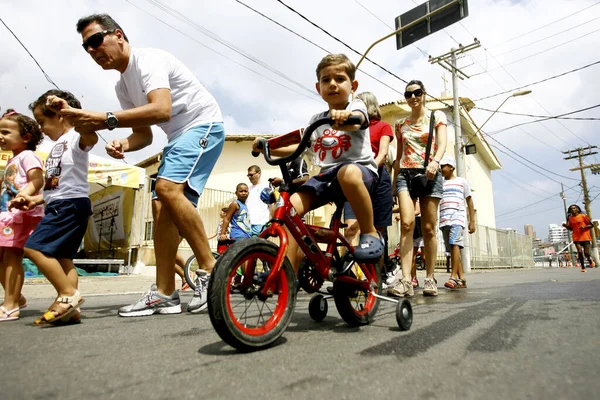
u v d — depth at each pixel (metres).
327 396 1.11
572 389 1.14
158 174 2.70
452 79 14.14
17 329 2.27
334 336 1.94
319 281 2.17
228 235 5.50
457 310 2.77
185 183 2.71
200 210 9.89
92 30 2.53
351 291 2.24
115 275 8.86
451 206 5.10
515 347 1.64
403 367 1.38
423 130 4.07
